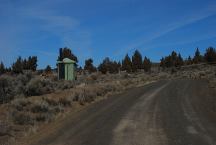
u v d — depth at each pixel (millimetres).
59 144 12656
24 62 68125
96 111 20562
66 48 64000
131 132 14141
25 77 29391
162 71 81375
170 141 12383
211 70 65250
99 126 15719
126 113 19094
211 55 93125
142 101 24141
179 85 37562
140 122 16312
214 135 13203
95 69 82438
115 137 13297
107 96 29016
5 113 18969
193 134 13469
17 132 15562
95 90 30078
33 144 12977
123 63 93250
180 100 24250
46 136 14305
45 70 64938
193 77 59094
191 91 30422
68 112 20875
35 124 17203
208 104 21984
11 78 28000
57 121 18031
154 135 13461
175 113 18703
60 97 25078
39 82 28797
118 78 51562
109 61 81250
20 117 17547
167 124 15648
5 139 14227
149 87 35969
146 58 94938
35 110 19781
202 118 17062
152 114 18516
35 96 25859
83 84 36250
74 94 25953
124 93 30531
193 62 100938
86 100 25562
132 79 49469
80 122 17109
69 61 42938
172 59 98062
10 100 23203
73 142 12828
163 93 29172
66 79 42250
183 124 15578
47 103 21859
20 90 26156
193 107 20844
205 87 33906
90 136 13688
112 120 17109
